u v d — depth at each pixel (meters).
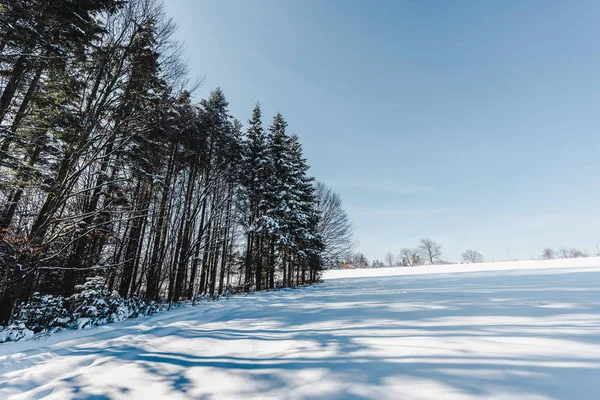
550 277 12.74
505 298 6.16
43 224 6.55
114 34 8.02
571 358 2.31
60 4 6.55
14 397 2.38
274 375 2.53
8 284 5.91
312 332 4.11
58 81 7.30
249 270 17.16
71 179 7.13
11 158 6.63
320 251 22.00
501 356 2.46
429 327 3.73
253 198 17.72
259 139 19.36
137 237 11.22
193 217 12.43
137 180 10.23
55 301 5.97
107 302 6.48
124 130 8.09
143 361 3.20
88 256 10.17
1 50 6.34
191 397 2.21
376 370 2.41
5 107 7.16
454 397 1.85
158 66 8.57
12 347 4.04
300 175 22.53
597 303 4.80
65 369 3.03
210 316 6.75
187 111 10.47
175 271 11.17
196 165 13.13
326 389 2.14
